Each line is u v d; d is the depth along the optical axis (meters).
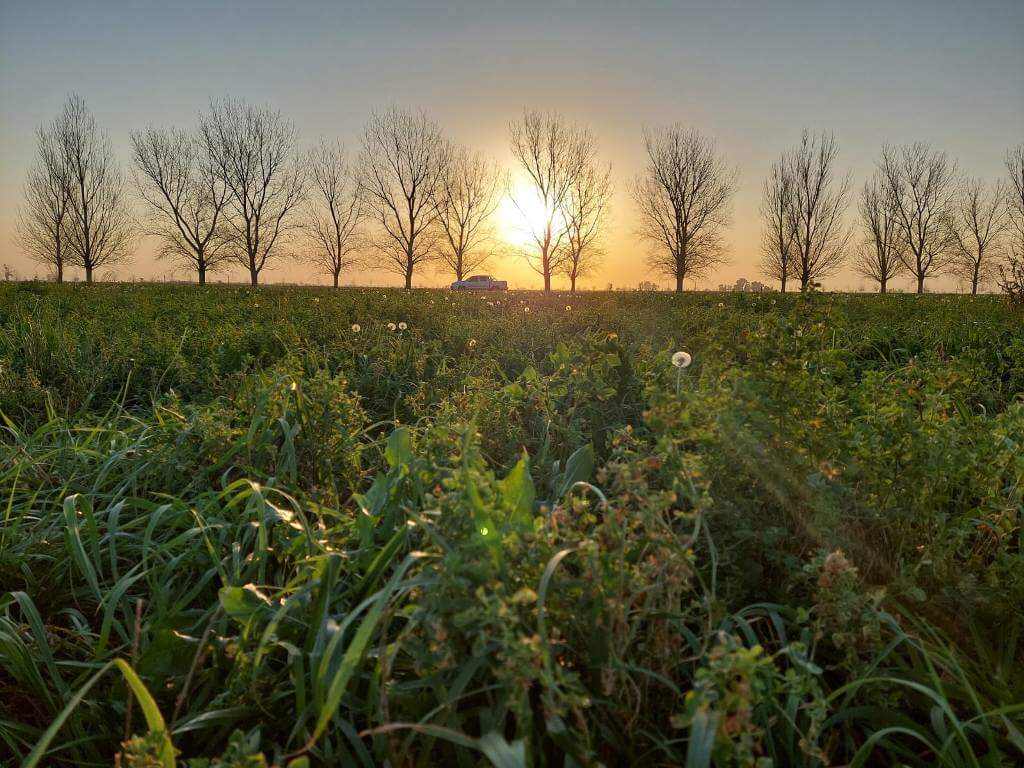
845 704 1.94
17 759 2.08
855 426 2.87
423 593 1.70
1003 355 7.13
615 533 1.79
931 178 61.19
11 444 4.44
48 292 23.11
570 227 59.53
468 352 7.30
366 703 1.89
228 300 20.59
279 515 2.66
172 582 2.78
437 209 63.25
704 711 1.34
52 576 2.94
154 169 58.50
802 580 2.22
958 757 1.80
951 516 2.74
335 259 64.50
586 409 4.05
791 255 62.34
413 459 2.83
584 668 1.84
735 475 2.52
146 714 1.64
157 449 3.85
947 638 2.28
